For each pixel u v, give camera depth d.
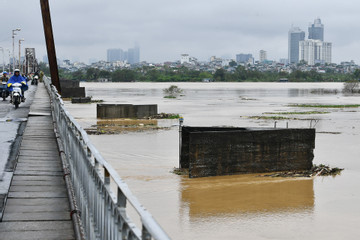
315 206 17.05
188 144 22.70
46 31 21.16
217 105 74.06
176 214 15.69
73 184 7.52
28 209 6.57
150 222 2.63
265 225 14.80
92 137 33.88
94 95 110.44
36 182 8.11
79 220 5.83
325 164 24.92
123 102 80.06
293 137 22.92
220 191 18.81
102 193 4.51
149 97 100.88
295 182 20.67
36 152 10.93
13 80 25.98
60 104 11.70
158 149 28.34
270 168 22.67
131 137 33.97
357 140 34.00
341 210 16.62
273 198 17.98
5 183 7.70
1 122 17.12
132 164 23.66
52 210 6.54
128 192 3.23
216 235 13.88
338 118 51.97
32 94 37.03
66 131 9.53
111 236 3.98
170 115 50.62
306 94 125.00
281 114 57.09
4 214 6.31
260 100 91.69
